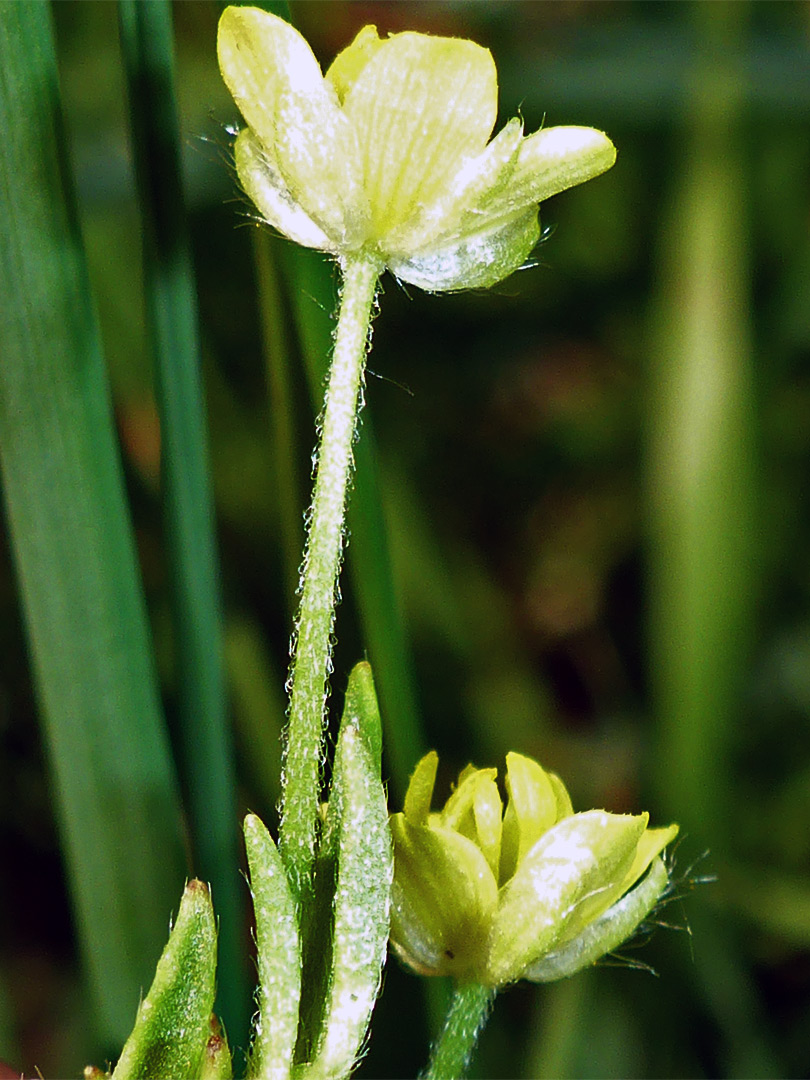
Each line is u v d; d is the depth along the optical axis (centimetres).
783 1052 14
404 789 10
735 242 14
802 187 20
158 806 9
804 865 16
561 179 7
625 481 20
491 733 17
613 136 19
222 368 18
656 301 16
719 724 14
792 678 17
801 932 13
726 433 14
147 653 9
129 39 8
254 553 16
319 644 7
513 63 16
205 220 18
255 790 13
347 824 7
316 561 7
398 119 7
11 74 8
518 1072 13
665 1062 13
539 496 20
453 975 7
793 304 18
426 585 16
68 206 9
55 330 9
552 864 7
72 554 9
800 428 18
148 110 9
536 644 20
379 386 20
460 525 20
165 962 6
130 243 16
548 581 20
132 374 16
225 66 7
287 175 7
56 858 15
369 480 9
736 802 16
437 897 7
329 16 16
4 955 15
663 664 14
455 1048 7
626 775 17
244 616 14
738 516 14
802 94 15
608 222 20
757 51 15
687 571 14
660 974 13
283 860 7
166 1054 6
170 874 9
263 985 7
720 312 14
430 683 16
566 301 20
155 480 16
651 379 15
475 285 7
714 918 13
